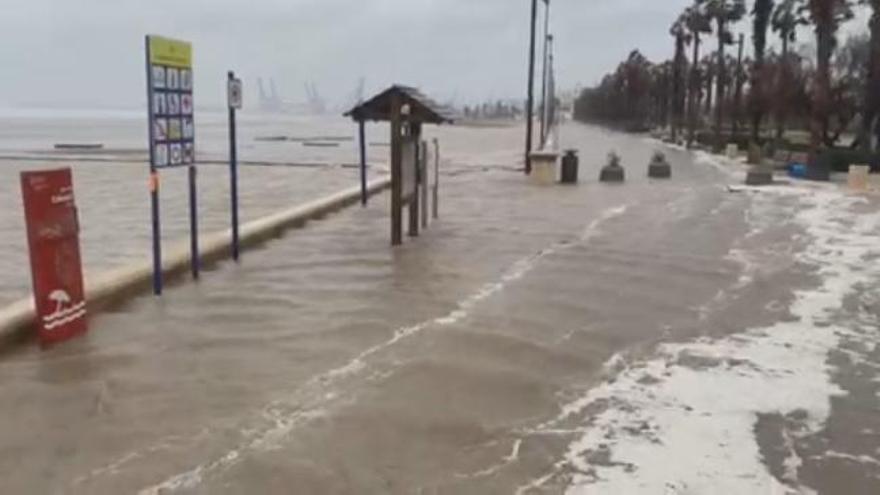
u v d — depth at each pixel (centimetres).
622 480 484
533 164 2550
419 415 579
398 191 1290
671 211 1819
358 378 654
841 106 3916
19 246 1377
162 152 926
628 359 720
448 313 862
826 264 1184
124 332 781
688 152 5009
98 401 601
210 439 534
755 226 1591
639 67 11025
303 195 2361
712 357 728
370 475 487
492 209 1808
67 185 755
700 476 491
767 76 4588
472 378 658
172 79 930
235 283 1004
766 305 928
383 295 941
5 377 651
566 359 715
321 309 875
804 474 496
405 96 1298
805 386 654
